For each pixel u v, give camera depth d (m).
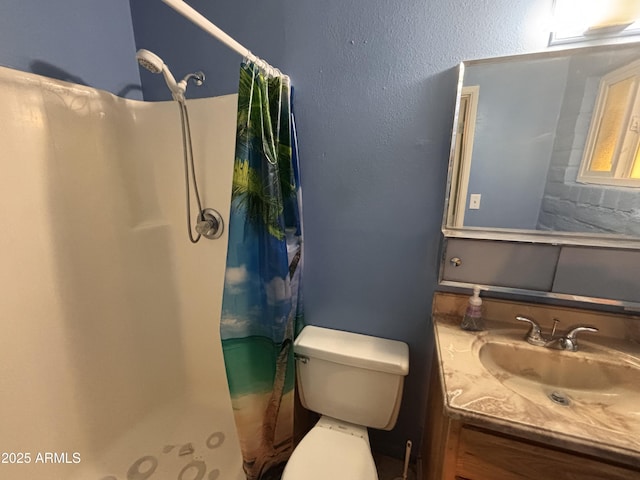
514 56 0.88
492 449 0.70
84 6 1.20
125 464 1.22
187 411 1.49
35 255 1.00
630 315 0.94
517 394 0.71
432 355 1.19
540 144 0.92
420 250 1.13
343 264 1.23
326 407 1.19
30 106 0.98
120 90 1.35
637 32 0.80
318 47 1.07
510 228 0.99
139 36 1.35
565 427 0.61
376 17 0.99
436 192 1.06
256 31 1.13
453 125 0.97
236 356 1.05
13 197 0.95
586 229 0.93
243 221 0.97
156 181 1.43
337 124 1.11
